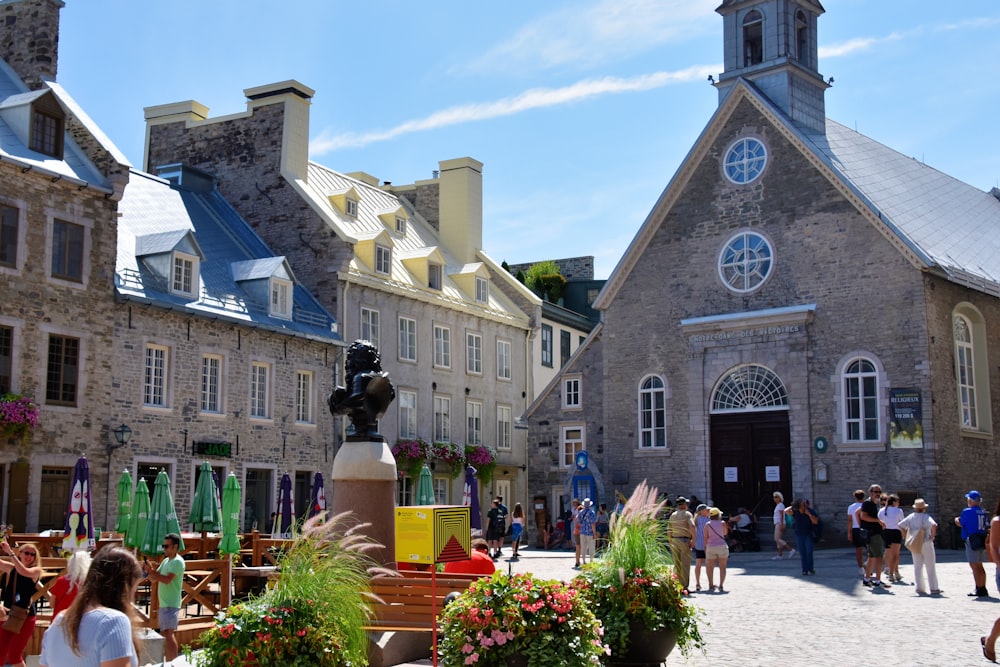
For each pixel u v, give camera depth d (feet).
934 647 44.65
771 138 116.98
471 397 142.92
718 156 120.47
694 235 120.98
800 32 128.47
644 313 123.24
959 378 110.11
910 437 104.06
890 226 107.45
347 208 135.03
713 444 116.98
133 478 92.58
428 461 131.85
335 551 32.96
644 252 124.16
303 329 113.50
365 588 35.60
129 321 93.71
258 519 105.91
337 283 120.98
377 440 45.73
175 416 97.14
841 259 110.73
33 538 65.67
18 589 37.93
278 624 29.94
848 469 107.24
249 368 106.01
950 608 57.31
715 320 116.67
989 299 115.75
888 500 72.33
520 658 32.07
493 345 149.07
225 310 103.96
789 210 114.83
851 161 119.34
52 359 87.20
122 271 95.86
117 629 19.90
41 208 87.10
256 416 106.52
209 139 133.08
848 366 108.88
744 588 68.90
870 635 48.06
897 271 107.14
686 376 119.14
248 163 129.70
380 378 46.24
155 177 122.52
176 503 96.17
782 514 94.38
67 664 19.76
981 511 63.00
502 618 32.40
